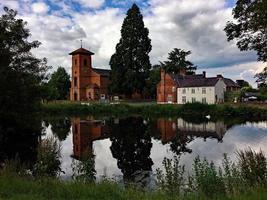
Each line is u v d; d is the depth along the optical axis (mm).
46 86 37781
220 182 12891
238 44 17016
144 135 44219
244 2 15727
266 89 18094
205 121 61188
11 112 33750
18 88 33812
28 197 10727
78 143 37562
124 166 24969
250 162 14156
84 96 115938
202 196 11648
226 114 70938
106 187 12594
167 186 13664
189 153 29688
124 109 81250
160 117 71188
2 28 33438
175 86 97812
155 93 107438
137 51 91875
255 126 50469
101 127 53625
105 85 116250
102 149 33531
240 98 93062
